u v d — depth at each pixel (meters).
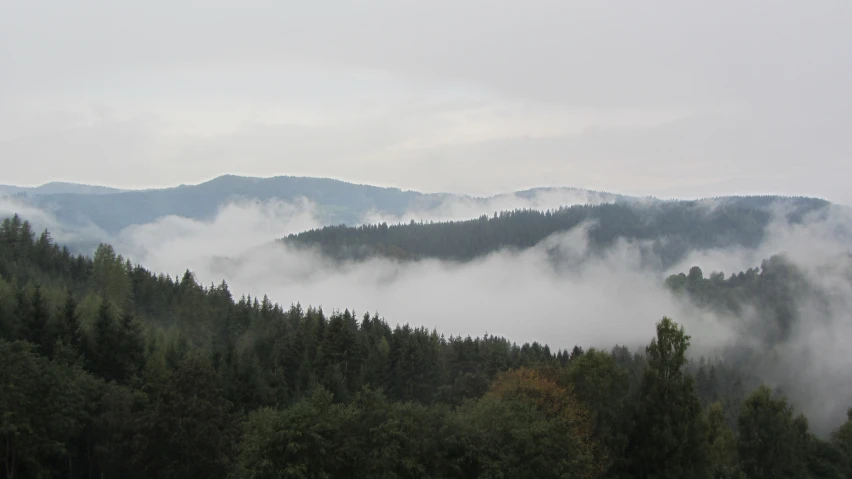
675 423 40.22
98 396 41.19
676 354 41.44
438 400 71.50
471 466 33.06
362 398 34.69
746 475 47.91
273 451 30.86
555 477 33.03
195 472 35.19
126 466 37.56
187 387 37.00
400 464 31.58
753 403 48.78
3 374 34.41
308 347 77.75
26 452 34.25
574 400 42.75
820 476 52.59
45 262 106.56
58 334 55.97
